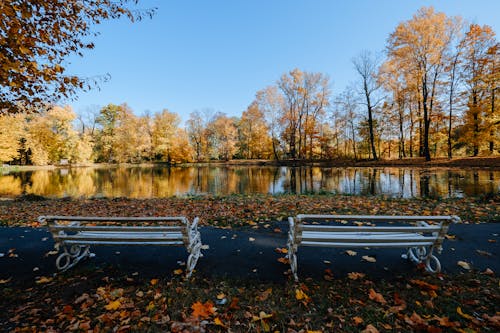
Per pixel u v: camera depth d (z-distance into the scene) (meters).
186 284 2.61
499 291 2.37
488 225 4.47
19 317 2.09
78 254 3.30
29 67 3.50
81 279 2.78
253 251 3.52
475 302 2.18
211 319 2.02
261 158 48.62
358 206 6.48
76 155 40.69
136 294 2.43
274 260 3.21
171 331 1.85
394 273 2.80
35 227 5.03
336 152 34.72
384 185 13.45
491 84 18.66
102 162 49.53
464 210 5.63
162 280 2.73
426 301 2.21
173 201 8.02
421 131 26.58
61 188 15.95
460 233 4.05
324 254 3.35
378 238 2.63
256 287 2.54
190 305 2.23
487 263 3.01
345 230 2.57
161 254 3.45
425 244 2.71
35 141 35.78
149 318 2.03
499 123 18.80
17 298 2.41
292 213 5.69
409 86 22.81
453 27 19.97
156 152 47.88
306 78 35.03
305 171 25.53
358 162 28.12
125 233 2.98
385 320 1.98
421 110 25.25
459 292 2.38
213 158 54.56
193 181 19.47
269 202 7.15
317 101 34.91
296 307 2.18
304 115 37.38
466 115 20.80
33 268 3.12
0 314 2.15
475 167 18.27
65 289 2.58
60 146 39.47
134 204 7.64
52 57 4.07
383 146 33.34
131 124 47.66
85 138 43.34
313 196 8.95
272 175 22.92
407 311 2.10
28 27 3.63
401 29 21.02
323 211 5.92
